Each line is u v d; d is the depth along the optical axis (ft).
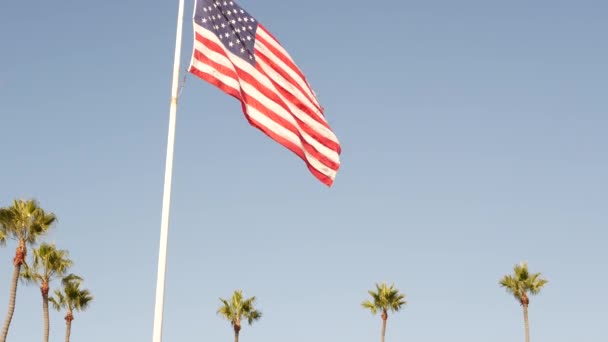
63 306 189.78
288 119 55.72
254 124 54.24
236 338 225.76
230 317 226.58
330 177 59.16
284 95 58.34
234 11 56.70
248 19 57.72
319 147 59.52
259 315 228.43
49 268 167.02
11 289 141.49
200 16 53.31
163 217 47.55
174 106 50.52
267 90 55.88
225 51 53.88
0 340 137.90
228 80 52.75
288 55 59.77
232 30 55.83
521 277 221.25
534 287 219.82
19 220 144.05
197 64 51.80
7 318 139.74
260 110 54.85
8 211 143.54
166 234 47.16
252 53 56.70
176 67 51.52
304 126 59.16
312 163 58.80
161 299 45.62
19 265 143.33
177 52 51.96
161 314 45.32
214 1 55.01
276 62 58.54
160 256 46.55
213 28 53.88
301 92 59.57
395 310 230.07
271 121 54.90
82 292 190.29
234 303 227.81
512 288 221.25
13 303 140.87
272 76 58.03
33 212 144.56
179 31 52.54
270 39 58.80
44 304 165.58
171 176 48.62
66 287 188.14
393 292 229.66
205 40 52.90
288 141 55.11
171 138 49.62
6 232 144.05
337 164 59.77
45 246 167.12
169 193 48.14
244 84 55.01
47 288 166.71
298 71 60.39
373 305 230.07
